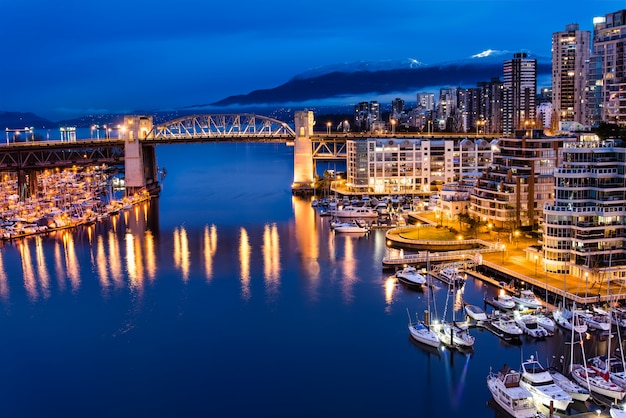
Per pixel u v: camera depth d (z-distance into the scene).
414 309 144.38
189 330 136.38
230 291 162.12
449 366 115.56
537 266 163.12
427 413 101.19
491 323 130.25
